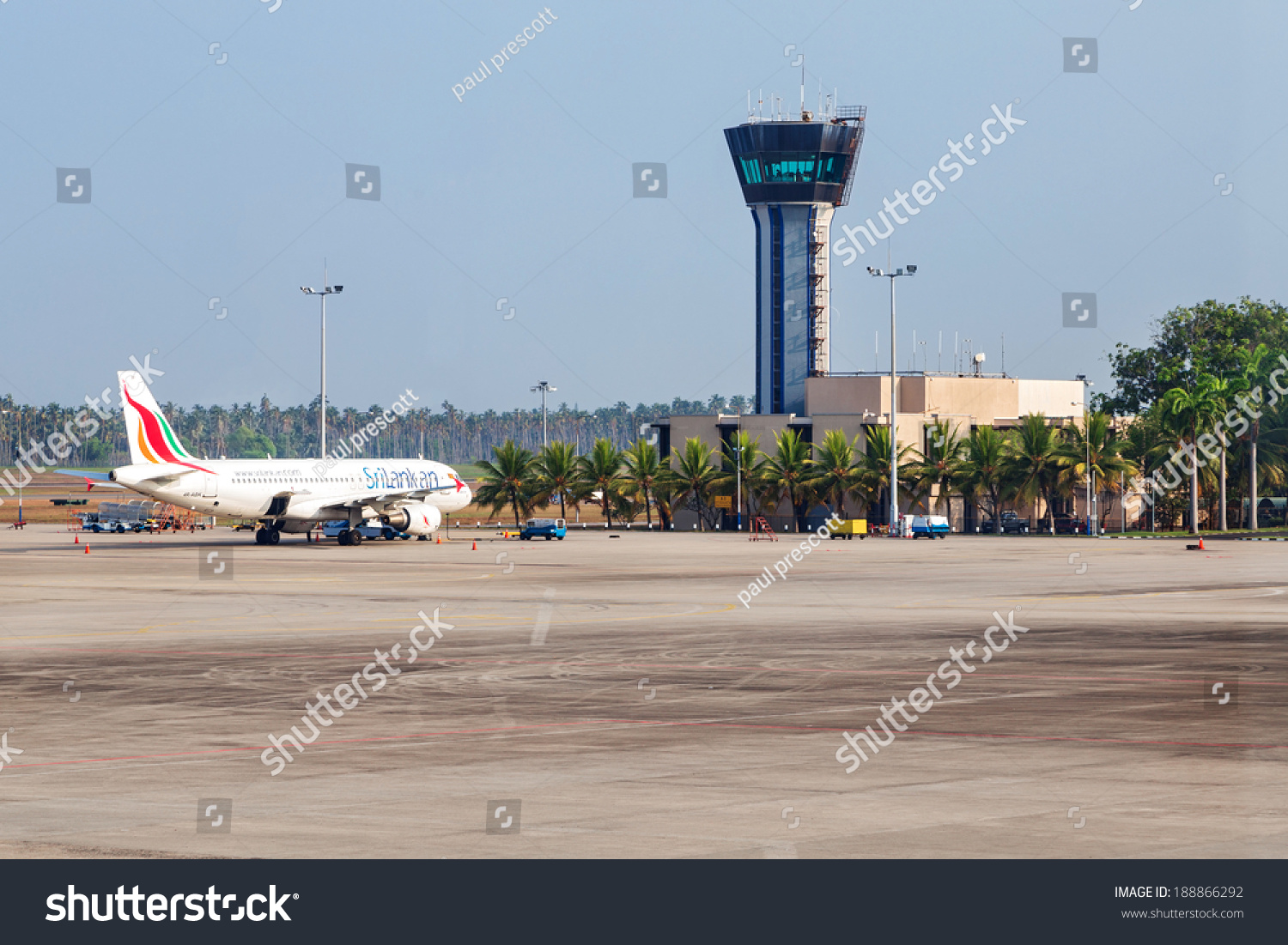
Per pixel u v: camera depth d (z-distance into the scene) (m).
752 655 48.97
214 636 56.16
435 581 92.62
